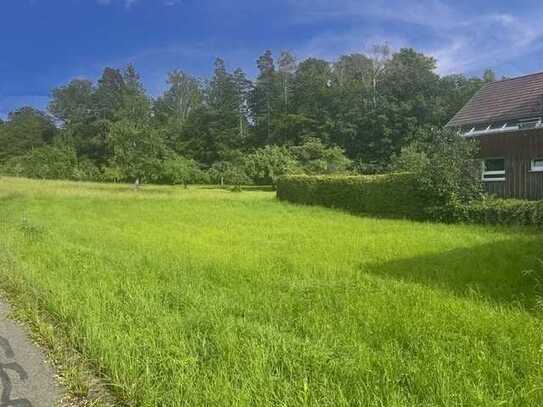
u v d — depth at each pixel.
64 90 110.25
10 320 6.37
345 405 3.77
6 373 4.77
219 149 89.94
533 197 22.00
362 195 24.98
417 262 9.89
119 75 109.44
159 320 5.86
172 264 9.62
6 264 9.59
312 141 71.12
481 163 24.00
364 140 81.31
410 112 78.56
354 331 5.45
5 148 97.94
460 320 5.79
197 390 4.09
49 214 21.67
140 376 4.40
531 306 6.59
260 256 10.80
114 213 23.23
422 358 4.69
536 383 4.04
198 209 25.80
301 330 5.65
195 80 114.50
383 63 90.44
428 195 21.03
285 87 97.06
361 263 10.02
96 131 92.69
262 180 66.94
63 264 9.64
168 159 65.56
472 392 3.86
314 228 17.33
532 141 22.09
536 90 23.84
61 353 5.15
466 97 79.81
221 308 6.39
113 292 7.35
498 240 12.52
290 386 4.08
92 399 4.23
